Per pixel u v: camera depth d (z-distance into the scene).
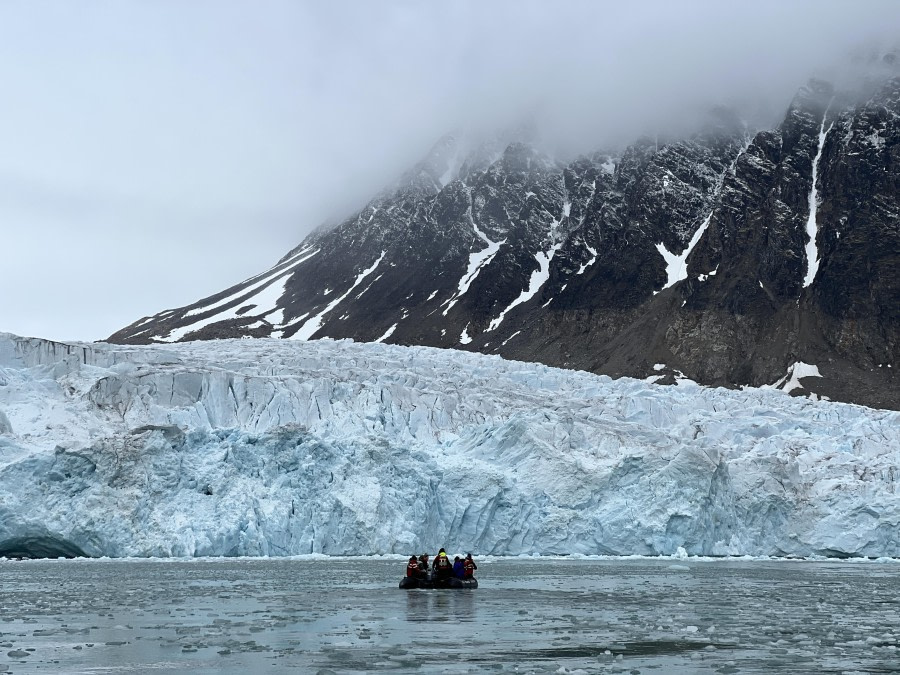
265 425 102.88
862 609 48.75
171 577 66.44
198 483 88.31
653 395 133.50
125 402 99.69
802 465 110.12
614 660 32.22
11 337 104.94
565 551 94.81
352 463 92.38
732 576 72.56
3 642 35.69
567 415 105.75
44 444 89.06
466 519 94.75
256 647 34.56
